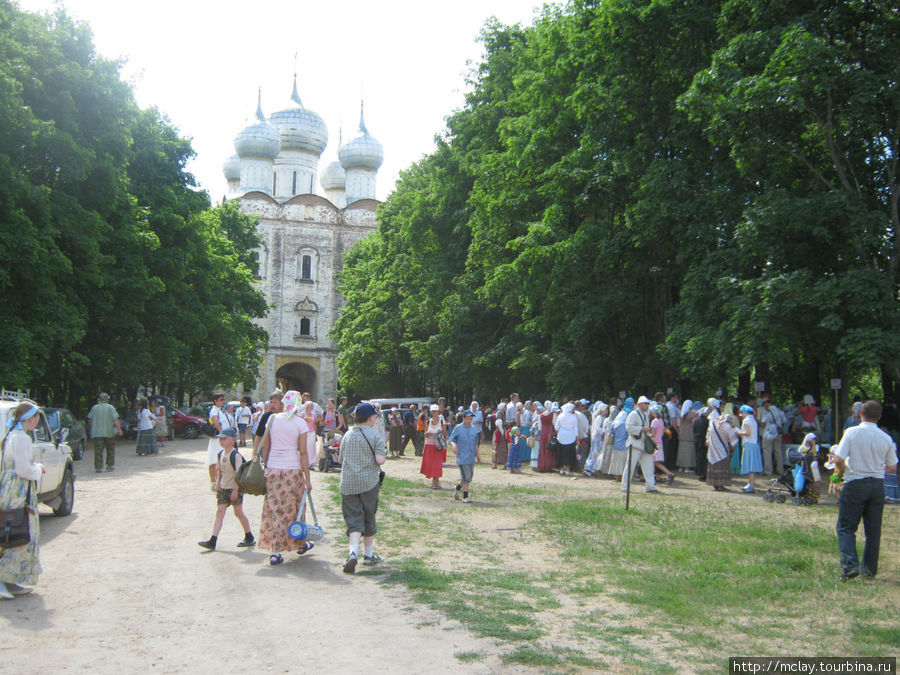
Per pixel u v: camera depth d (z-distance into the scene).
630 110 23.75
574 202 24.88
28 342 21.23
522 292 27.42
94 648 6.40
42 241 21.56
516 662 6.04
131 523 12.64
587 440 23.61
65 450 13.33
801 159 18.59
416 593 8.16
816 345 20.67
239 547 10.70
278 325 75.06
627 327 28.97
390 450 29.75
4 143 21.34
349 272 62.22
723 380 24.31
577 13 24.97
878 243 17.55
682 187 21.36
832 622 7.28
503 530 12.39
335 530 12.10
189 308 37.09
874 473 9.02
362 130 87.12
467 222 35.47
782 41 17.36
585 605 7.85
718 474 18.06
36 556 8.09
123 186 28.14
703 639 6.71
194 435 40.97
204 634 6.78
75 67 25.05
